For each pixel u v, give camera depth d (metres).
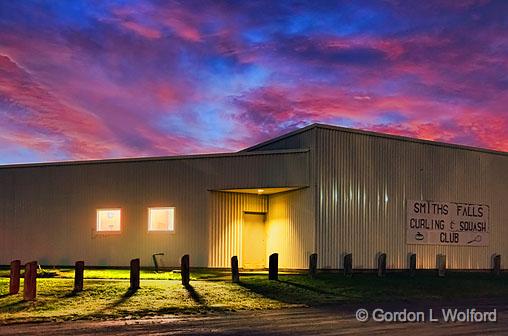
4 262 32.19
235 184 28.22
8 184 32.66
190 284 21.66
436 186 30.09
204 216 28.67
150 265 29.41
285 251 28.11
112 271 27.14
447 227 30.25
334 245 26.64
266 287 21.78
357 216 27.41
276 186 27.42
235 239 28.91
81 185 31.27
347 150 27.55
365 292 22.41
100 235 30.58
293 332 13.99
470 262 30.91
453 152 31.00
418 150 29.73
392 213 28.47
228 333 13.71
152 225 29.66
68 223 31.28
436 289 24.41
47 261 31.39
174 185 29.44
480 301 21.88
